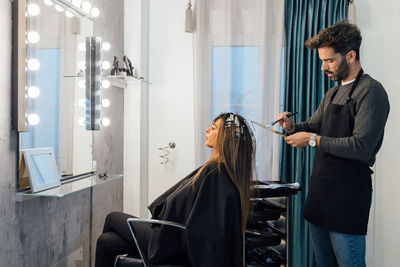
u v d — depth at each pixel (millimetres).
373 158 1555
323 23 2393
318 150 1653
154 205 1687
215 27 2533
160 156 2666
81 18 1874
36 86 1501
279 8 2418
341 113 1562
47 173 1544
